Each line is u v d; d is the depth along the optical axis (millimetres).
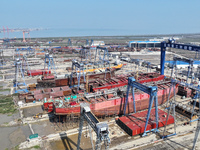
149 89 43469
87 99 54531
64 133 45875
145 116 50656
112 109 54469
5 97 70688
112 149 39594
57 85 83125
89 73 93062
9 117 54500
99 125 28031
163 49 83750
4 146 40938
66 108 48688
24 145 41062
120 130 47375
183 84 59125
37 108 60781
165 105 63969
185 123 49656
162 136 44344
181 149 39688
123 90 58344
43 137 43906
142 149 39781
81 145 41125
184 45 71125
